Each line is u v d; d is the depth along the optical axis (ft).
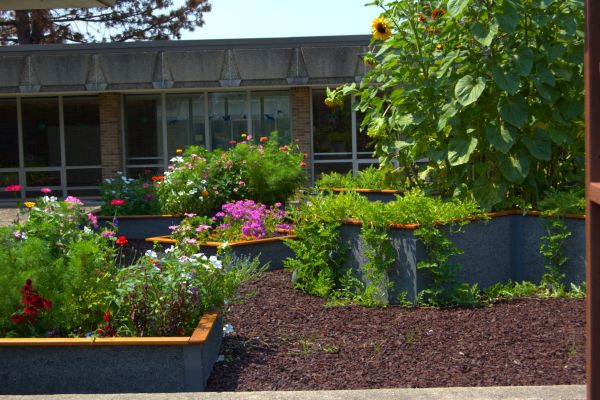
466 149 23.34
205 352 14.62
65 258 19.52
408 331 17.58
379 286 20.92
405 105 25.77
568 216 22.08
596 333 7.89
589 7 7.80
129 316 16.16
